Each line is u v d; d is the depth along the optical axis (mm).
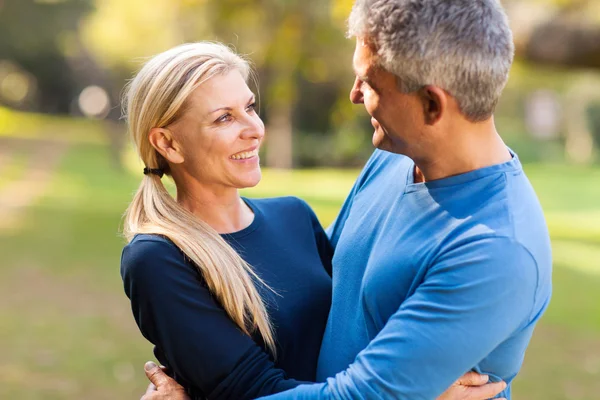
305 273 2633
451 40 1965
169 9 17609
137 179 23703
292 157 29312
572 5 8297
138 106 2477
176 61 2436
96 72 36375
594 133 43750
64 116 56531
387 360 2008
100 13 31500
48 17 41594
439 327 1970
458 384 2125
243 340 2326
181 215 2439
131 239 2443
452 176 2148
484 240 1979
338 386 2076
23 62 48875
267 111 27094
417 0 1980
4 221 14750
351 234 2467
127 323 8016
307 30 15461
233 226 2617
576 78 28875
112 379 6328
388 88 2068
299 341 2568
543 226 2082
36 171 23531
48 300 8891
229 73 2449
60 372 6461
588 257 12461
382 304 2203
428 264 2078
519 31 8227
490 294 1946
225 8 15008
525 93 45406
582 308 9102
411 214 2203
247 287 2404
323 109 30172
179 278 2320
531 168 34938
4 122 41594
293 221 2779
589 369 6875
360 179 2684
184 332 2303
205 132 2426
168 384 2436
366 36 2070
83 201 18109
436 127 2064
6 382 6152
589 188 24953
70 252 11898
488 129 2125
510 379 2264
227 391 2299
